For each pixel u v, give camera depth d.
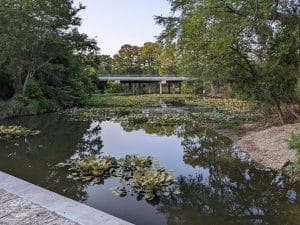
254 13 8.18
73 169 6.73
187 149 9.09
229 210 4.67
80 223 3.20
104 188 5.57
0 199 3.84
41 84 21.94
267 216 4.43
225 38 8.83
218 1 8.37
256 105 11.93
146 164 7.01
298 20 8.60
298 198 5.04
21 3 18.11
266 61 10.01
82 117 17.66
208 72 11.78
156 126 14.00
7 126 13.53
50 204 3.68
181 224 4.21
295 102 10.21
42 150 9.09
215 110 19.59
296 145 5.33
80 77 26.84
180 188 5.61
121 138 11.14
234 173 6.54
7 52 17.05
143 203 4.90
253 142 9.01
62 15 20.95
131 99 31.27
